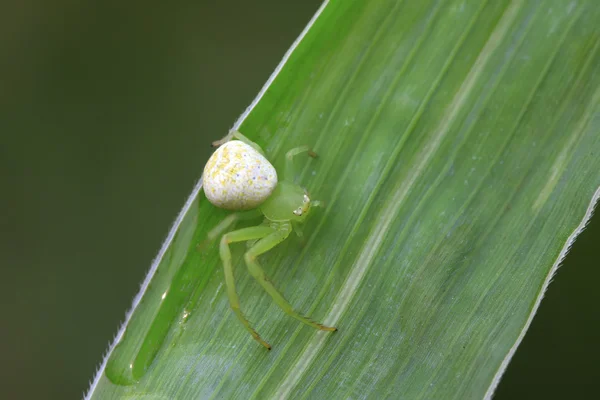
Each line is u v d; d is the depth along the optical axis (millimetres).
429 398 150
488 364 149
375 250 152
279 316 152
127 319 151
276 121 152
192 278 152
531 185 150
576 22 149
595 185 149
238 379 152
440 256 151
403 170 151
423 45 151
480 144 151
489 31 150
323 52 151
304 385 151
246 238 152
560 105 150
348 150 152
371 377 151
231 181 151
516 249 150
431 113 151
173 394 151
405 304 151
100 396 151
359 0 150
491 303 150
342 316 151
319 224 153
